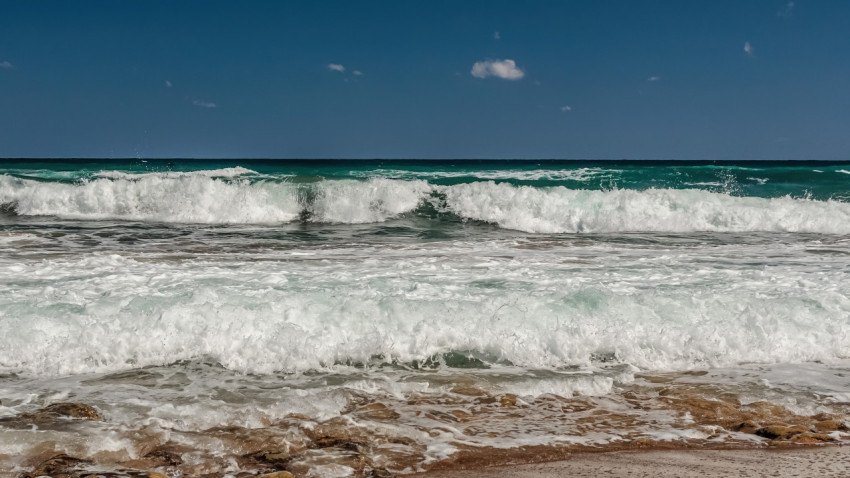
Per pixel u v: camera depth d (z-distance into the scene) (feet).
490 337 20.10
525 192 55.01
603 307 21.88
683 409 16.06
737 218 50.96
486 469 12.59
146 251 35.65
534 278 27.99
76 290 24.26
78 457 12.59
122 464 12.34
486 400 16.53
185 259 32.76
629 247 39.17
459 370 18.66
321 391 16.67
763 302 22.74
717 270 30.19
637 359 19.67
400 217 54.44
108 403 15.61
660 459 13.08
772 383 17.89
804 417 15.62
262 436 13.69
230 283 25.88
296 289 24.82
